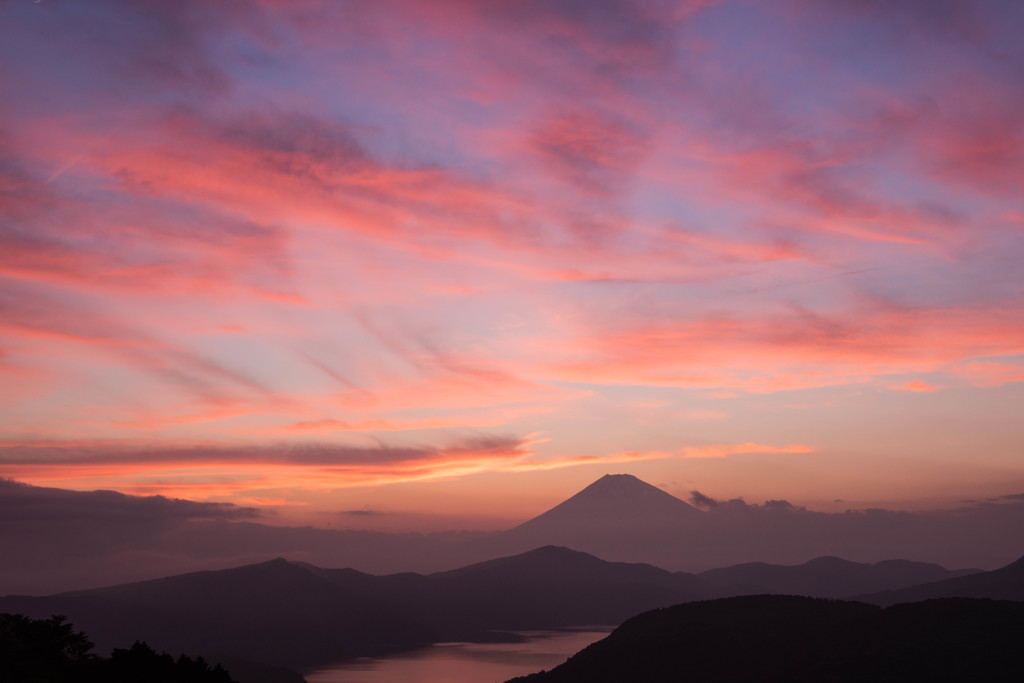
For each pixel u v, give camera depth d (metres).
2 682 53.09
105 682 57.91
